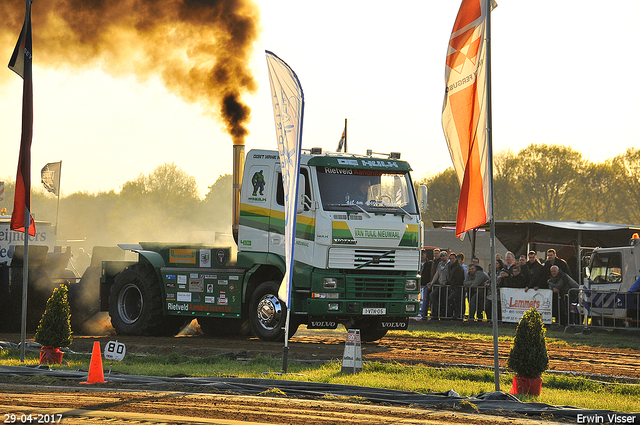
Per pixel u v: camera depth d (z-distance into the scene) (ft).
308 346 66.54
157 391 40.91
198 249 74.49
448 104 43.24
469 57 42.37
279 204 68.90
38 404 36.32
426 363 54.80
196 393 40.50
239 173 74.69
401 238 68.85
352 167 68.18
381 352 63.10
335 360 55.67
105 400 37.76
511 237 123.24
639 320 88.43
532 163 358.64
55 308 53.31
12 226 53.78
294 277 67.62
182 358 56.39
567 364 57.41
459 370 49.78
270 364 52.95
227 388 42.22
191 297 74.23
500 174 362.33
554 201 353.72
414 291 70.13
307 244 66.95
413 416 34.88
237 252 71.61
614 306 89.45
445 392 40.27
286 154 48.16
